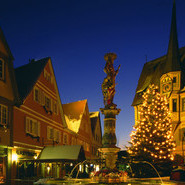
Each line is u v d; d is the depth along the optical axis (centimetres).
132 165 2173
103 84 1188
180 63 3219
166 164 2259
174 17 3356
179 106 3056
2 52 2025
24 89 2344
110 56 1217
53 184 1079
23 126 2203
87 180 1233
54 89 3058
